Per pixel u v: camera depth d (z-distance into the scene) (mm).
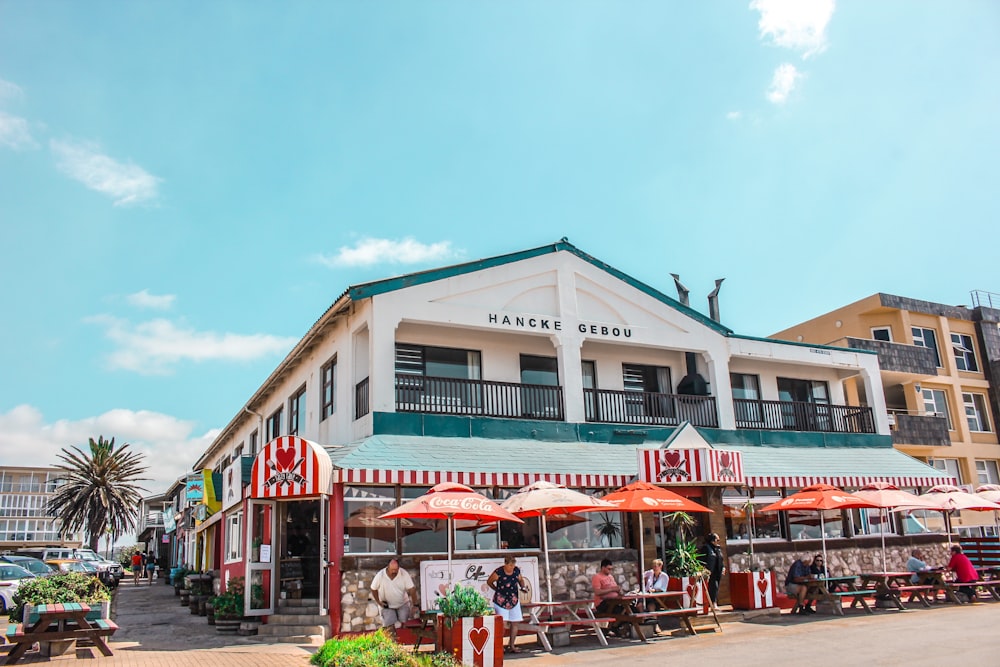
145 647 13289
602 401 20406
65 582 14422
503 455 16672
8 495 89625
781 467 20438
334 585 14078
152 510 62594
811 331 34438
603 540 17266
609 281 20609
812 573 18047
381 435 16141
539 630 13102
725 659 11375
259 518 16156
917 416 29609
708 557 17359
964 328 34219
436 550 15211
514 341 20203
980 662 10234
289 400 24828
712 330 22109
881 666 10250
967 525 29562
